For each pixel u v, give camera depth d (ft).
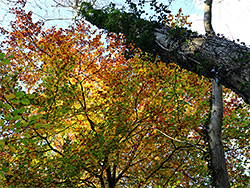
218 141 12.96
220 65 8.20
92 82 32.30
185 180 28.76
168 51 10.68
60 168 23.36
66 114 25.91
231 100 31.35
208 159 14.56
